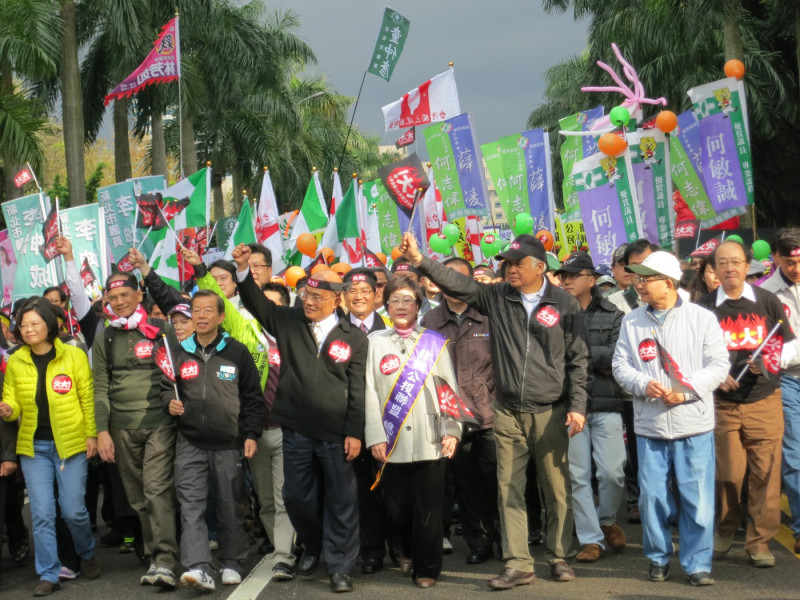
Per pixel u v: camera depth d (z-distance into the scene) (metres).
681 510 5.80
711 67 23.80
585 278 6.88
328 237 10.90
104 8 21.16
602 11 26.39
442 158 11.27
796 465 6.36
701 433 5.71
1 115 16.28
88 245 10.11
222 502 6.15
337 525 5.92
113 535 7.59
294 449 5.98
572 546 6.77
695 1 18.52
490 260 10.91
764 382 6.12
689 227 11.72
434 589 5.82
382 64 12.35
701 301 6.38
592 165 9.05
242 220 11.21
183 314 6.34
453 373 5.96
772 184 26.61
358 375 5.96
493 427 6.05
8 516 7.06
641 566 6.21
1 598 6.07
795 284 6.61
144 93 23.84
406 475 5.89
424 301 8.28
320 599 5.68
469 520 6.51
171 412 6.09
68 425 6.28
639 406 5.88
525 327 5.97
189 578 5.73
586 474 6.49
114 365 6.39
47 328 6.27
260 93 29.00
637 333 5.90
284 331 6.09
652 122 9.80
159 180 10.12
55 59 17.47
